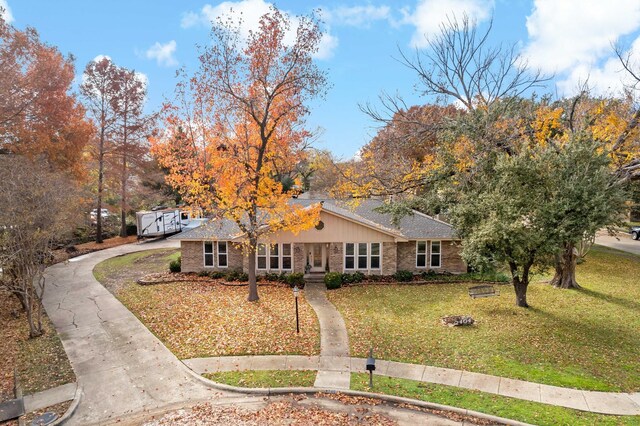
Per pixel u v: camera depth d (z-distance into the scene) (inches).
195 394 449.4
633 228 1499.8
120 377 487.2
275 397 441.4
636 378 465.1
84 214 1282.0
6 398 439.2
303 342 574.6
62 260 1128.8
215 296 805.9
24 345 579.2
